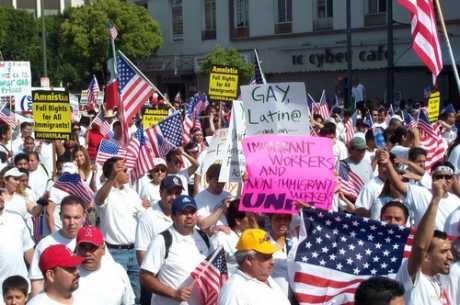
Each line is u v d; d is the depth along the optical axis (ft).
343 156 46.50
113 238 32.27
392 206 25.02
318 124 60.13
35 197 40.78
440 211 29.63
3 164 44.52
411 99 124.06
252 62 158.30
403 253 22.56
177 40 174.50
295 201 25.59
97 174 41.45
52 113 45.52
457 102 124.57
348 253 22.75
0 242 28.94
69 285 20.18
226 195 30.71
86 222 29.12
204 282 23.81
